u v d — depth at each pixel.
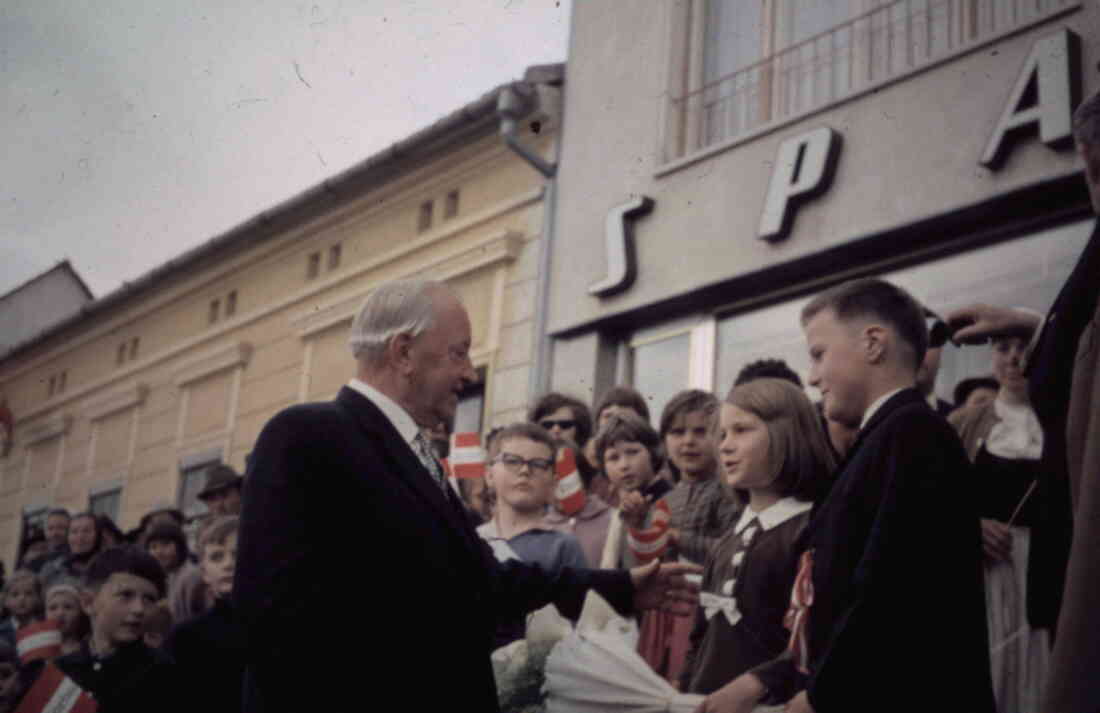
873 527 2.41
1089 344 1.91
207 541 3.96
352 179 8.23
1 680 5.44
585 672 3.20
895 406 2.58
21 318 12.47
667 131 6.12
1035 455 3.28
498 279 6.98
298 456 2.23
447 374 2.54
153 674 3.43
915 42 5.14
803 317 2.91
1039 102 4.41
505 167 7.12
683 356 5.83
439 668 2.19
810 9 5.69
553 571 2.81
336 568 2.19
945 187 4.73
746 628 3.02
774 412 3.15
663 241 5.96
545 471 3.82
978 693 2.32
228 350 9.51
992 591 3.24
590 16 6.76
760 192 5.50
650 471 4.12
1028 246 4.50
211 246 9.75
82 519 6.58
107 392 11.16
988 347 3.99
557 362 6.39
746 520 3.18
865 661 2.30
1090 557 1.63
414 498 2.28
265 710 2.06
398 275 7.80
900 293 2.80
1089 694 1.56
